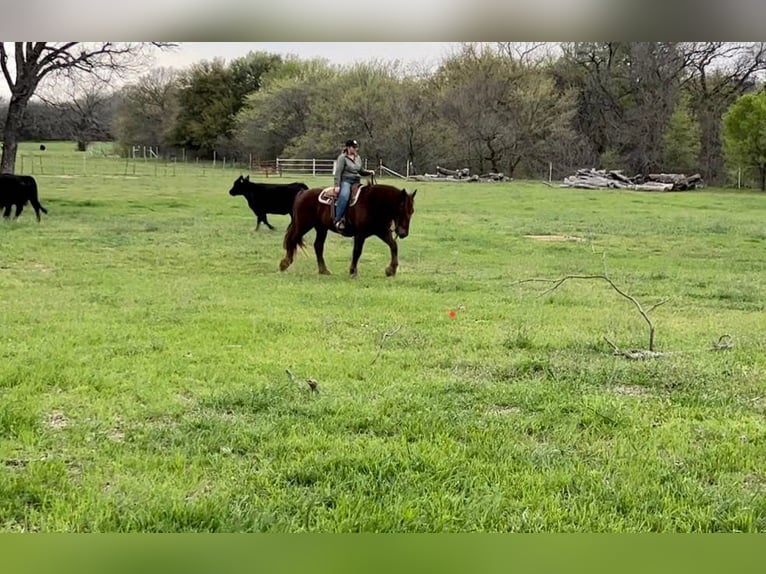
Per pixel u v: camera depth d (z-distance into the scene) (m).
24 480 4.03
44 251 14.07
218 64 56.19
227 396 5.60
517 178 46.53
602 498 4.00
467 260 14.45
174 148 57.47
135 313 8.77
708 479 4.38
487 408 5.60
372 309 9.40
